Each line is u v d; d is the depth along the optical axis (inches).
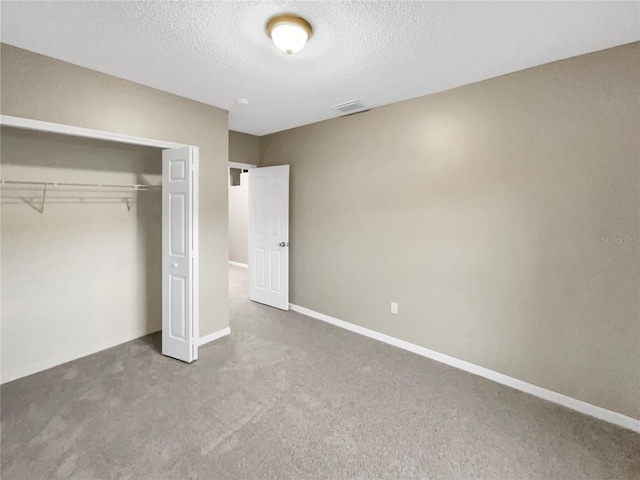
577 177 86.6
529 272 95.7
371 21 70.0
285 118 144.7
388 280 130.1
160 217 139.2
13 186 99.5
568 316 89.8
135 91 103.8
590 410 87.3
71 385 98.0
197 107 121.3
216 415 85.1
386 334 132.3
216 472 67.2
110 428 79.5
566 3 63.4
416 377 105.6
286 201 164.1
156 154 135.6
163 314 117.5
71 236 112.9
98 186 118.6
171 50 83.3
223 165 131.8
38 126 86.0
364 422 83.3
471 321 108.4
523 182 95.3
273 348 125.7
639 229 79.0
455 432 80.0
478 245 105.3
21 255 101.8
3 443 73.9
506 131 97.7
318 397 93.7
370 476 66.9
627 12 66.1
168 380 101.6
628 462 71.3
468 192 106.5
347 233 143.2
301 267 165.5
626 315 81.6
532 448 75.0
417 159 118.3
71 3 64.3
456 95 107.3
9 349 100.3
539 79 91.1
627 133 79.4
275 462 70.1
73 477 65.4
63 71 89.5
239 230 307.0
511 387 100.4
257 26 72.3
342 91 111.0
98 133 96.5
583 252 86.7
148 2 64.0
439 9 65.6
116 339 127.4
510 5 64.1
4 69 80.6
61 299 111.2
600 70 82.1
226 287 136.5
